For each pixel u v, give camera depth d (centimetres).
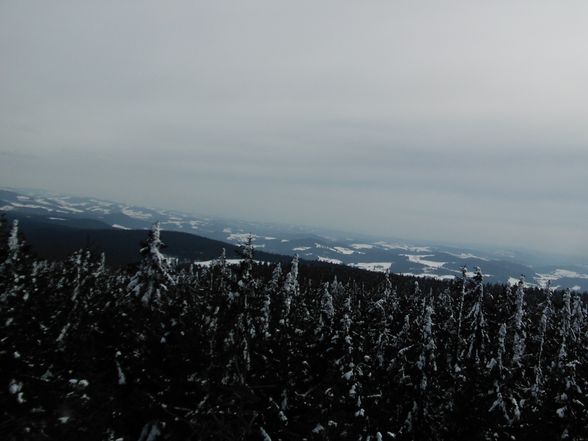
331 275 12225
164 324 2708
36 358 3066
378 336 4647
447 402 3916
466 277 4859
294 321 4156
